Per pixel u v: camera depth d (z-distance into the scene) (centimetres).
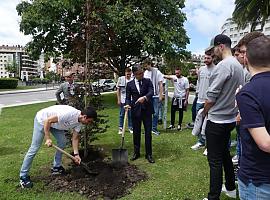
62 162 568
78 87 573
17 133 887
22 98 2609
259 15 1588
